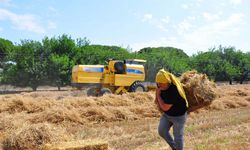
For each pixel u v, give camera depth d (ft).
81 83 76.84
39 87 145.59
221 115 52.44
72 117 46.42
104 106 53.47
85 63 144.46
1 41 176.76
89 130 40.32
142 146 32.27
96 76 77.77
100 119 48.96
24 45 133.80
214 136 35.81
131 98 62.54
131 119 51.67
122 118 51.16
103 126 44.83
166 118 26.27
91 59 146.61
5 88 135.54
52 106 51.93
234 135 36.06
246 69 196.34
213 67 181.27
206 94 27.25
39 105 52.65
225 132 38.14
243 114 52.90
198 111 57.93
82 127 43.21
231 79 185.47
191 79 27.53
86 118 48.29
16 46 136.98
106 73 78.64
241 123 44.27
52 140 27.61
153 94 65.31
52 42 141.18
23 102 52.26
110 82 78.64
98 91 78.64
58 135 28.30
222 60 188.75
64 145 23.89
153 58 152.46
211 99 27.50
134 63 82.07
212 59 185.16
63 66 132.87
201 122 45.03
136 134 38.24
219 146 30.78
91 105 55.77
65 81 134.72
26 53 132.67
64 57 135.13
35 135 27.63
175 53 189.67
